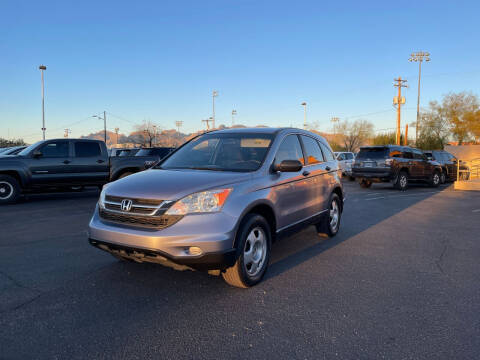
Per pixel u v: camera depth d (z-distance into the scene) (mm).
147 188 3707
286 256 5242
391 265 4859
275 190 4391
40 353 2684
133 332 3002
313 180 5441
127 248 3537
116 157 11672
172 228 3430
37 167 10367
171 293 3816
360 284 4145
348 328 3104
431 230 7121
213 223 3510
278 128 5137
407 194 13719
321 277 4363
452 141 51406
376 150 15469
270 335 2975
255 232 4117
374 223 7793
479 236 6633
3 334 2953
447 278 4375
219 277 4305
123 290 3887
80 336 2932
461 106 49031
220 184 3756
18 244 5754
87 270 4504
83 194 12766
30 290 3873
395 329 3092
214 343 2844
